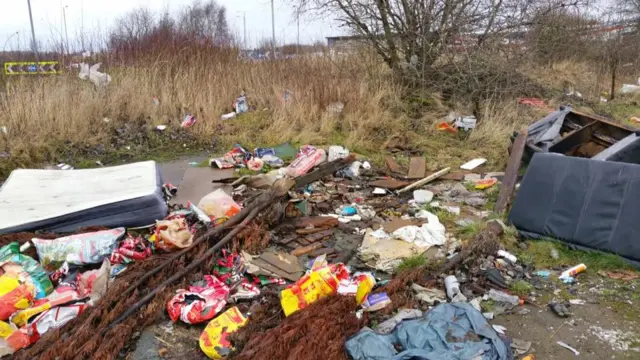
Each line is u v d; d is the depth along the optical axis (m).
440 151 8.30
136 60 11.37
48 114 8.55
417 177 7.07
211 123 9.27
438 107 10.02
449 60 10.58
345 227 5.36
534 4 10.65
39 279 3.91
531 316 3.82
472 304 3.87
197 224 5.02
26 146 7.81
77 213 4.81
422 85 10.38
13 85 9.52
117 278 4.07
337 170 7.01
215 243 4.68
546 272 4.43
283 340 3.19
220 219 5.09
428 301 3.91
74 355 3.26
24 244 4.39
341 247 4.92
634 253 4.34
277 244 4.96
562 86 13.27
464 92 10.08
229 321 3.57
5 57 11.11
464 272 4.39
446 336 3.25
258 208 5.11
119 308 3.69
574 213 4.71
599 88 14.09
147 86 10.15
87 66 10.58
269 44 13.24
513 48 10.81
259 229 4.91
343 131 9.00
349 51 11.70
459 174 7.16
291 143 8.55
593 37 16.23
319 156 7.12
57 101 8.84
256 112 9.94
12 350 3.37
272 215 5.17
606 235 4.50
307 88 9.97
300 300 3.66
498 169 7.43
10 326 3.43
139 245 4.47
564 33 13.46
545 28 11.98
